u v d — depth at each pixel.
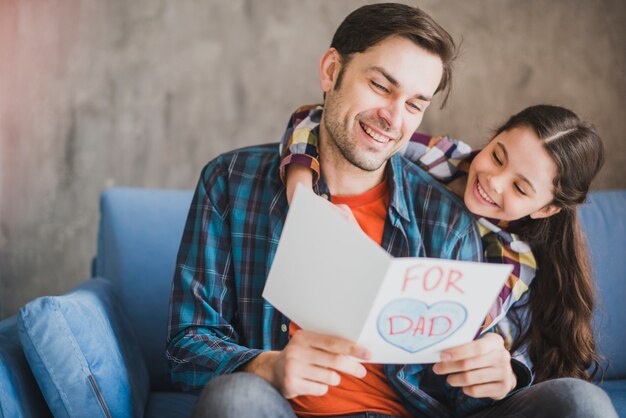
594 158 1.59
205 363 1.36
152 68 2.56
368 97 1.42
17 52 2.55
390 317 1.12
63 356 1.38
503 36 2.58
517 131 1.57
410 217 1.55
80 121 2.56
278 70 2.57
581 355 1.61
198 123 2.57
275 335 1.49
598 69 2.59
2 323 1.59
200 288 1.49
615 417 1.24
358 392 1.46
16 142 2.57
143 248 1.98
